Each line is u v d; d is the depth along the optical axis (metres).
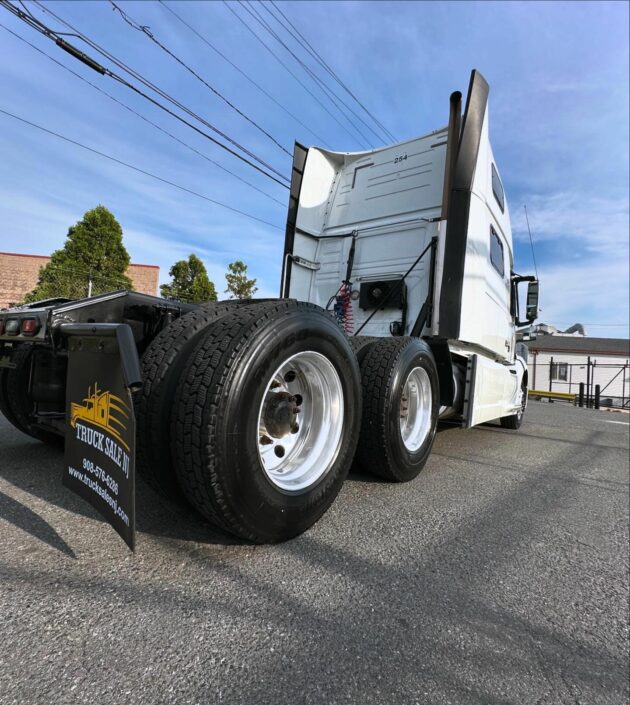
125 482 1.48
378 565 1.97
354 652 1.38
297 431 2.27
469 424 3.92
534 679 1.34
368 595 1.72
